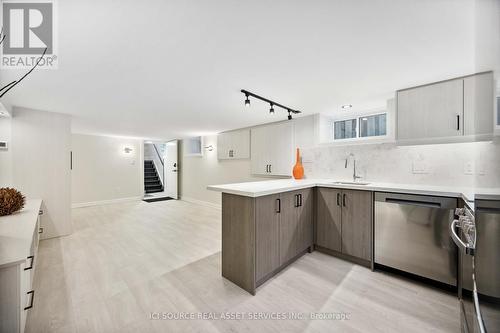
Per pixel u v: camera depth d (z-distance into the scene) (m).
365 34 1.42
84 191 5.82
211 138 5.89
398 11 1.20
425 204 2.04
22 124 3.16
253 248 1.95
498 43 0.80
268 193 2.04
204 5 1.16
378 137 2.90
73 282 2.12
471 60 1.77
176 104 3.01
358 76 2.10
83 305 1.78
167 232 3.69
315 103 2.97
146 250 2.92
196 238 3.40
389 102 2.78
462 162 2.32
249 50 1.63
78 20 1.26
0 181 3.01
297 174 3.47
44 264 2.50
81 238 3.38
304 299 1.87
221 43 1.53
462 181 2.31
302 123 3.73
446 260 1.93
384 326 1.56
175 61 1.78
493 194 0.86
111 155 6.30
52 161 3.40
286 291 1.98
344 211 2.56
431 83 2.25
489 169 0.91
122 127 4.79
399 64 1.85
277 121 4.13
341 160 3.26
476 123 1.02
